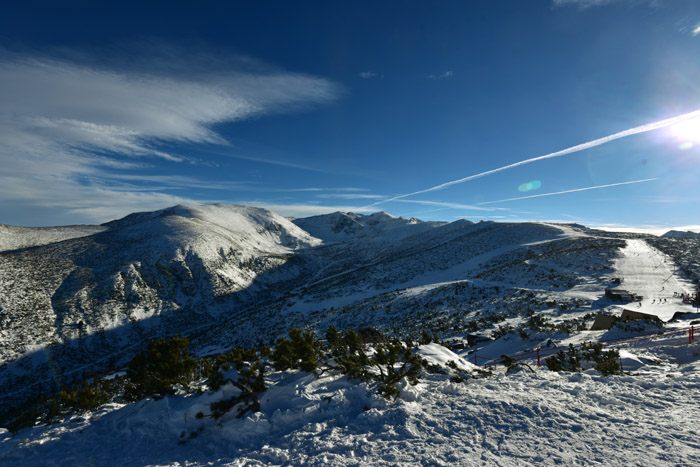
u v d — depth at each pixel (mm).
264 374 7891
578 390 6047
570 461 3668
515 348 21359
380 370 7062
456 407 5551
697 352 9789
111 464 5398
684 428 4113
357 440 4824
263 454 4891
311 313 73688
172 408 6871
